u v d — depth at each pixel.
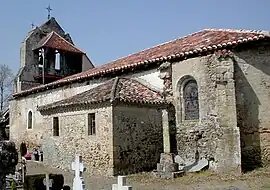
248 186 11.70
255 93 15.05
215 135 15.00
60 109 18.12
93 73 20.89
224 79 14.75
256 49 15.25
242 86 14.93
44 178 10.91
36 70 29.69
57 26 31.47
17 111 28.59
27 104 27.36
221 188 11.56
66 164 17.48
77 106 16.94
